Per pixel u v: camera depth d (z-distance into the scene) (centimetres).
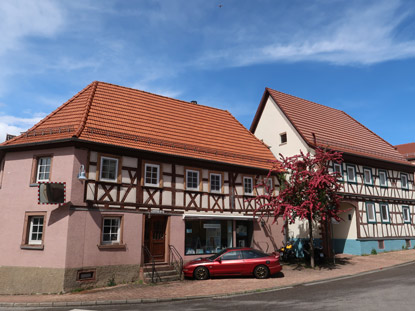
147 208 1538
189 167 1716
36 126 1551
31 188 1416
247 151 2058
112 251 1409
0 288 1341
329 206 1658
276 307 923
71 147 1397
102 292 1244
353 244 2195
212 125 2133
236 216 1762
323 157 1670
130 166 1528
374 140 2772
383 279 1315
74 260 1309
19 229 1389
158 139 1695
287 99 2611
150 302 1090
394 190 2573
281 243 1956
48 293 1275
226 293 1172
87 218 1370
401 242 2444
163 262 1565
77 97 1767
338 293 1077
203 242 1695
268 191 1731
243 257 1461
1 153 1535
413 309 833
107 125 1590
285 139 2403
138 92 2036
